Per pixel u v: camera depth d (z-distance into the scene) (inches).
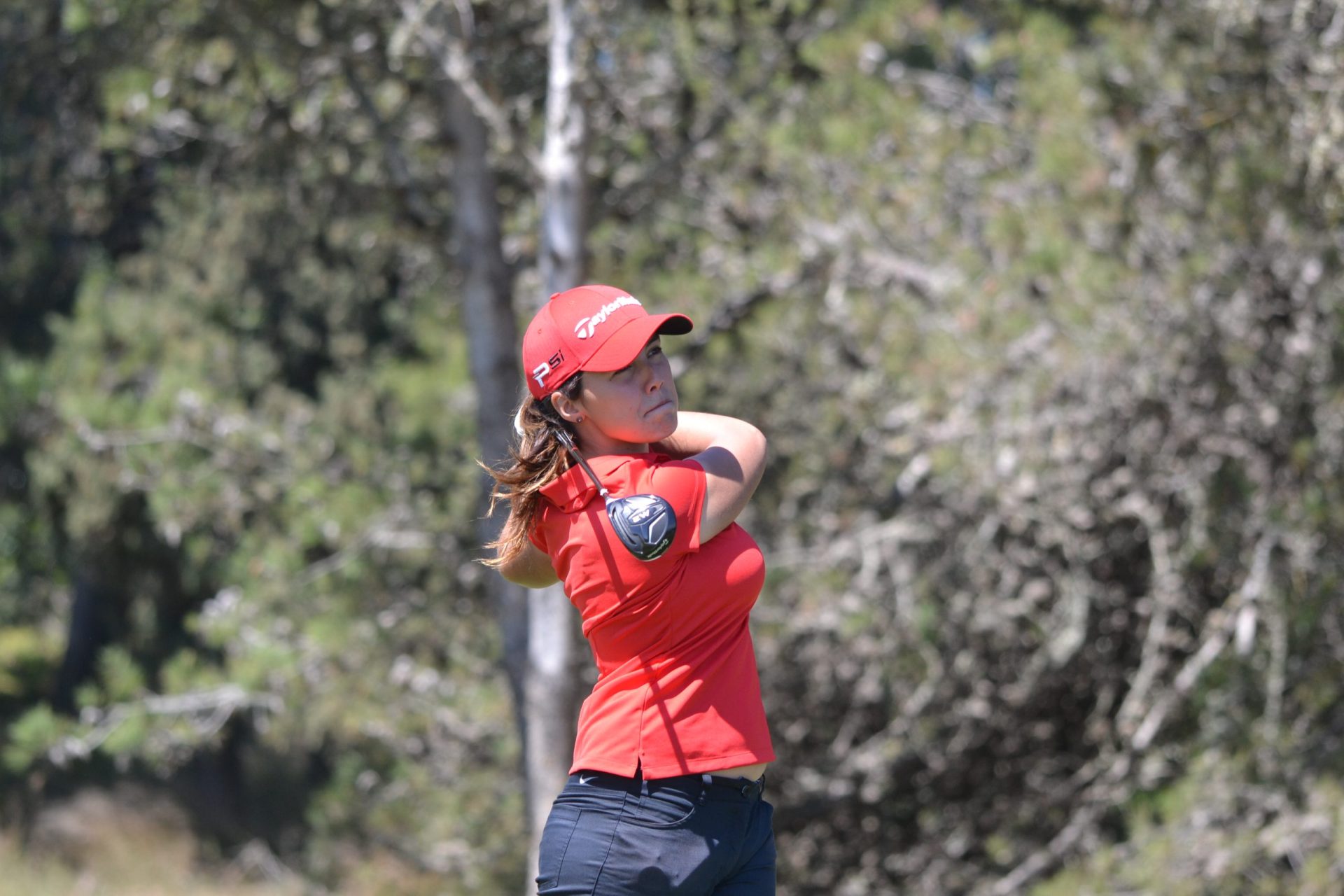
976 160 1400.1
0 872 2069.4
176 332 2240.4
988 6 1471.5
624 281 1561.3
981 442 1282.0
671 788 399.2
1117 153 1250.6
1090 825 1460.4
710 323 1519.4
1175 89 1193.4
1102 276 1213.7
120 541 2236.7
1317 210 1152.8
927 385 1298.0
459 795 1690.5
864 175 1421.0
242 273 2439.7
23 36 1844.2
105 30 1503.4
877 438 1498.5
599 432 412.5
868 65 1443.2
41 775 1610.5
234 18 1429.6
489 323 1466.5
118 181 2338.8
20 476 2400.3
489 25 1480.1
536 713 1396.4
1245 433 1304.1
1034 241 1250.0
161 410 1686.8
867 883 1662.2
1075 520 1358.3
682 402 1585.9
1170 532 1430.9
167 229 2534.5
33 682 3065.9
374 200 1612.9
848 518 1550.2
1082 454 1346.0
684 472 401.4
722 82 1488.7
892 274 1406.3
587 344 395.2
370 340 2502.5
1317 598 1238.3
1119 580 1550.2
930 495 1510.8
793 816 1676.9
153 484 1691.7
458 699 1676.9
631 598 399.9
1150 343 1241.4
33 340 2655.0
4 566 2237.9
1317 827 1184.8
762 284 1471.5
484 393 1461.6
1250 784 1264.8
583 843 402.0
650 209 1585.9
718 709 403.5
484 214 1470.2
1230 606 1354.6
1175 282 1216.2
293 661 1592.0
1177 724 1492.4
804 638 1578.5
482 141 1469.0
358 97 1457.9
